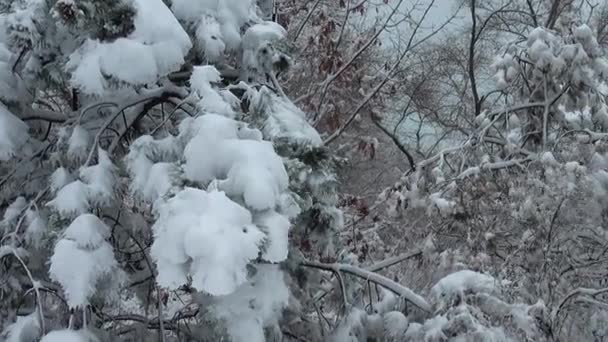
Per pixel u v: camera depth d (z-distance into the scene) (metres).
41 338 4.73
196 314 6.12
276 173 4.21
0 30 5.50
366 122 11.76
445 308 5.62
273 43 5.47
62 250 4.57
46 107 6.99
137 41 4.70
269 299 4.35
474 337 5.30
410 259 9.32
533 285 8.28
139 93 5.56
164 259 3.81
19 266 5.56
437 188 8.55
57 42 5.15
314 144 4.88
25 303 5.73
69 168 5.45
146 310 6.21
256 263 4.29
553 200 8.14
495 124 9.20
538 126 9.09
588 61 8.27
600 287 9.20
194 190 3.94
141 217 5.96
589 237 9.11
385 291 6.30
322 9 9.11
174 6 5.27
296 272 5.98
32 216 5.35
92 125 5.76
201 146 4.28
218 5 5.40
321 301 6.82
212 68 4.82
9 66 5.43
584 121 9.07
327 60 8.95
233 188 4.11
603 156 8.71
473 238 8.16
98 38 4.80
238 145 4.25
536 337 5.86
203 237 3.71
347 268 6.12
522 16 14.40
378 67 11.60
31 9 4.96
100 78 4.61
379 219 10.42
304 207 4.63
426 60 13.30
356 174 12.42
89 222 4.68
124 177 5.79
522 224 8.77
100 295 4.83
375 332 5.92
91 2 4.54
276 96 5.36
